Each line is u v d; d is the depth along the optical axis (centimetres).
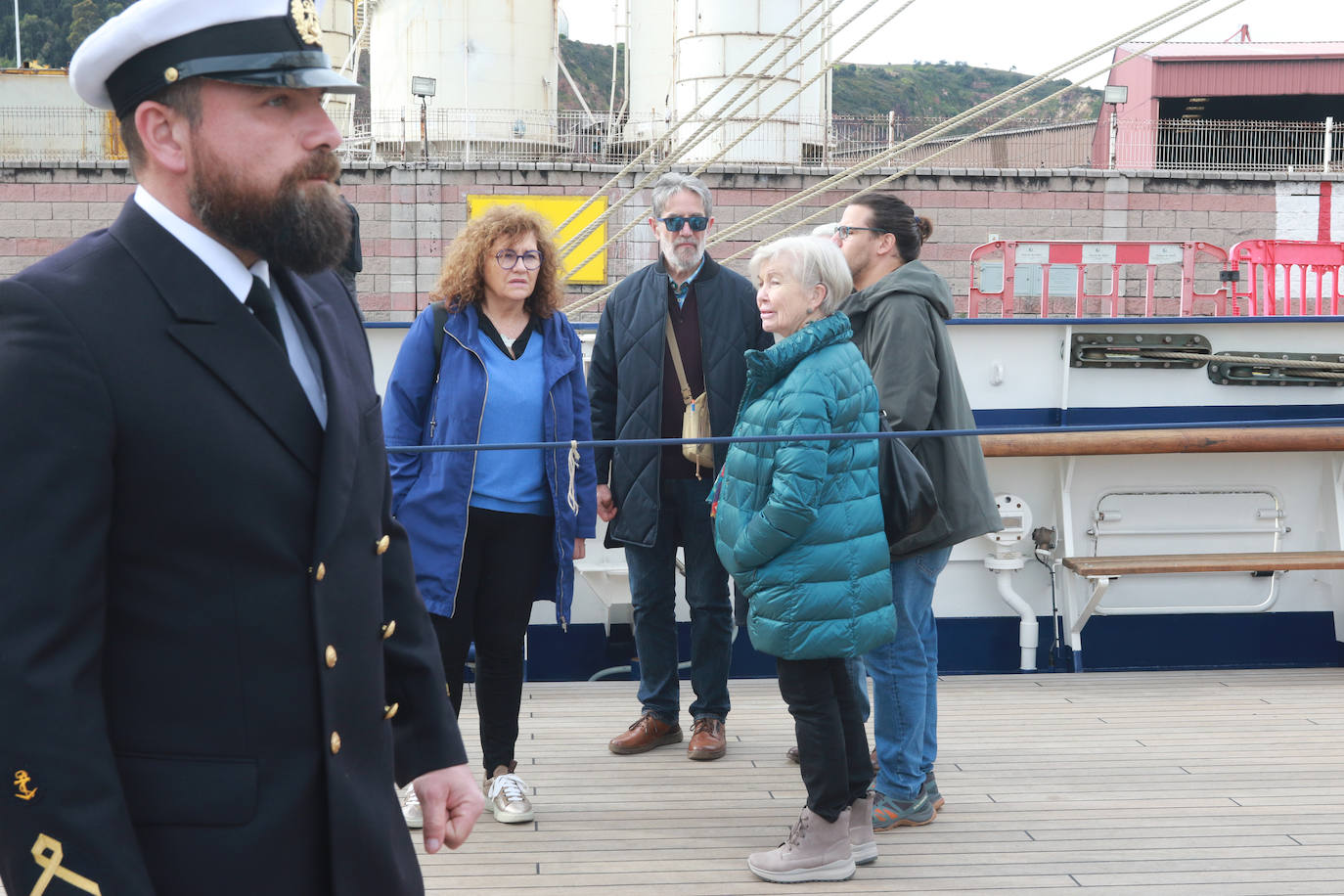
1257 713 433
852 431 275
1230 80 2295
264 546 123
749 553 274
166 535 119
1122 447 486
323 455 128
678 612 505
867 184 1859
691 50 2008
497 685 332
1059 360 529
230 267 126
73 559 112
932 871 294
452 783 150
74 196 1803
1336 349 539
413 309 1827
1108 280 1873
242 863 121
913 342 319
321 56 124
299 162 123
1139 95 2367
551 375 331
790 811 335
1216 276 1911
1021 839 315
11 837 109
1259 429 493
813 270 277
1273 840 314
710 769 371
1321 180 1905
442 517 320
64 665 111
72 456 113
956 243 1891
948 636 511
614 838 315
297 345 134
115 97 124
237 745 122
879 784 328
